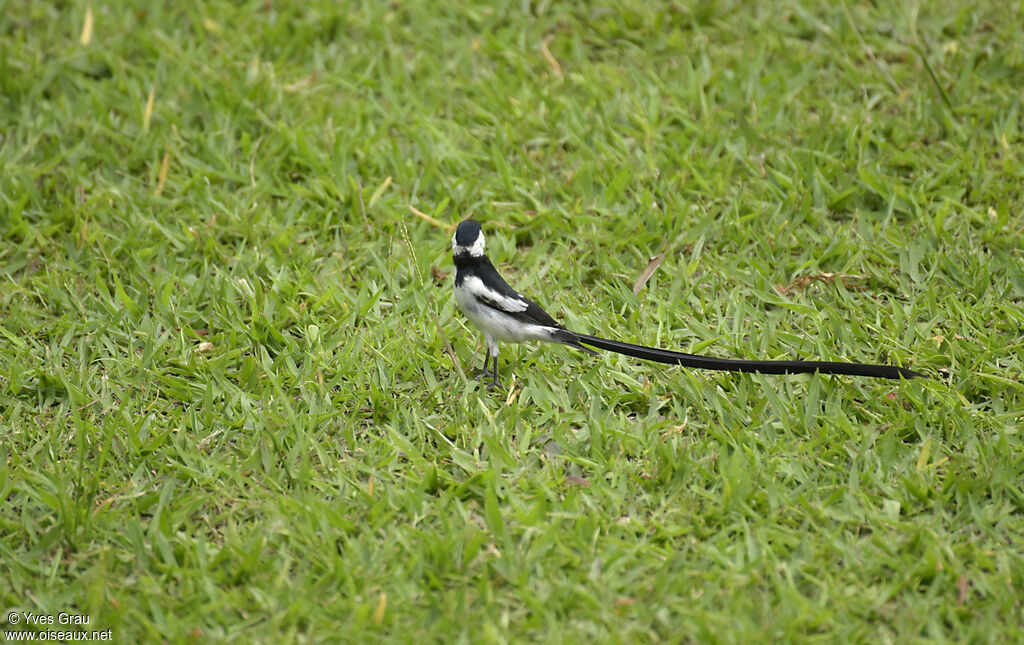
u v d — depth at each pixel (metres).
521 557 7.53
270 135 13.18
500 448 8.54
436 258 11.50
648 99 13.73
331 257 11.51
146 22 15.55
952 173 12.10
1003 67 13.77
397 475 8.57
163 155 13.02
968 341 9.79
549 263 11.27
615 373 9.57
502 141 13.13
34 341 10.23
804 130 13.14
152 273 11.40
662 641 6.91
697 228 11.64
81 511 7.94
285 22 15.20
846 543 7.67
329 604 7.21
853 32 14.41
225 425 9.11
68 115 13.48
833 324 10.19
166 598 7.26
